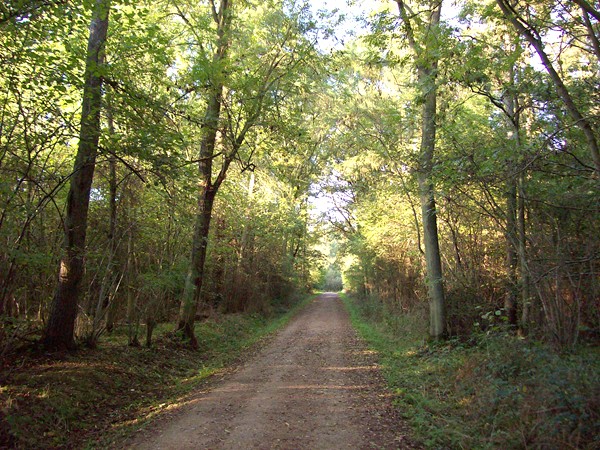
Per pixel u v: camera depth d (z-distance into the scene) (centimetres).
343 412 685
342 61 1467
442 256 1440
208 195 1413
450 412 657
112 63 832
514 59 832
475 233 1287
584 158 776
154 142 798
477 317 1195
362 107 1680
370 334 1756
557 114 792
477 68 866
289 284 3425
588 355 680
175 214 1166
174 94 1093
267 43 1352
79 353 918
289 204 2831
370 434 583
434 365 984
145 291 1099
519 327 1032
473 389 706
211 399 771
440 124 1047
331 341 1582
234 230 2362
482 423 573
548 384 534
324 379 934
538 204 872
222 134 1291
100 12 742
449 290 1305
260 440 559
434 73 927
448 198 1062
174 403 758
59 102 834
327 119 2353
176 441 559
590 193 765
